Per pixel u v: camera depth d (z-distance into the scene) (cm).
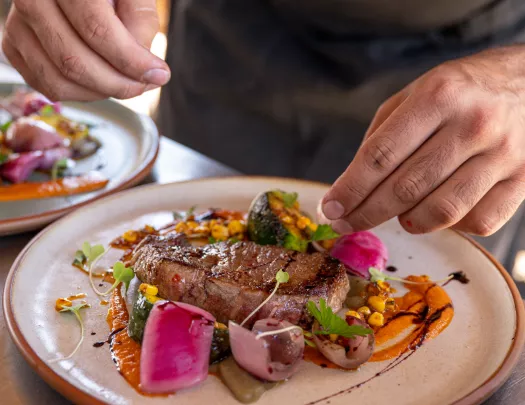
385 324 41
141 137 65
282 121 78
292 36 74
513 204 41
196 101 83
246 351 36
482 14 68
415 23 68
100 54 43
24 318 39
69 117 69
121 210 51
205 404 35
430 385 37
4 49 50
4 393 36
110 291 43
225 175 60
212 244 44
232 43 77
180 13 81
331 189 40
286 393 36
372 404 35
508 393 38
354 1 67
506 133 39
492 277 45
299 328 37
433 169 38
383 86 70
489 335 40
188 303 40
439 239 49
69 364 37
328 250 47
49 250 45
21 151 62
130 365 37
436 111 38
